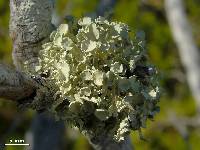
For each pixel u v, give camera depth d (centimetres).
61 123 21
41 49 11
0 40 26
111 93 11
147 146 29
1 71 10
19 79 10
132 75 11
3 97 10
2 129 29
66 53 11
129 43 11
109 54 11
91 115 11
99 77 11
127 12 30
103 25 11
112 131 11
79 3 28
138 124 11
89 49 11
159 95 11
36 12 11
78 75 11
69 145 29
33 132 21
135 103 11
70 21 12
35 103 11
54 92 11
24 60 11
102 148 12
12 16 11
